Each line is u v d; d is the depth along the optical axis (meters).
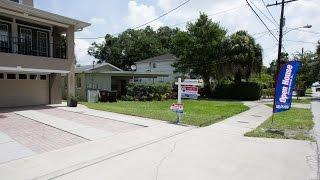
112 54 66.19
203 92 35.78
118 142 8.75
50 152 7.57
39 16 17.11
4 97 17.45
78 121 12.60
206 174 5.89
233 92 33.38
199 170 6.14
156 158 7.05
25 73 18.47
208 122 12.80
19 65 16.16
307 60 40.16
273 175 5.84
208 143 8.71
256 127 11.91
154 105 21.84
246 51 32.25
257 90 32.25
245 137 9.68
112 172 6.00
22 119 13.10
